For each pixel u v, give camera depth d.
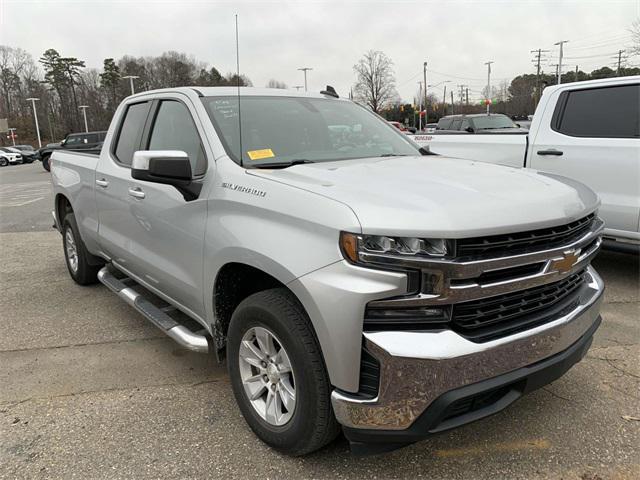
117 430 2.98
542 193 2.53
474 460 2.65
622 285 5.25
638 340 3.97
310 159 3.28
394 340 2.11
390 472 2.57
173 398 3.32
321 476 2.56
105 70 86.44
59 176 5.50
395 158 3.41
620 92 5.30
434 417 2.15
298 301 2.46
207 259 2.95
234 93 3.62
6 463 2.71
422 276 2.10
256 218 2.61
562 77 66.62
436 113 76.50
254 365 2.75
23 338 4.31
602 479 2.49
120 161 4.23
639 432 2.84
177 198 3.21
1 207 13.07
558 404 3.13
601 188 5.34
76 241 5.34
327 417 2.40
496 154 6.39
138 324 4.57
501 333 2.28
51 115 93.88
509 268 2.24
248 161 3.02
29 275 6.19
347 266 2.15
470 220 2.15
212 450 2.78
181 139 3.48
